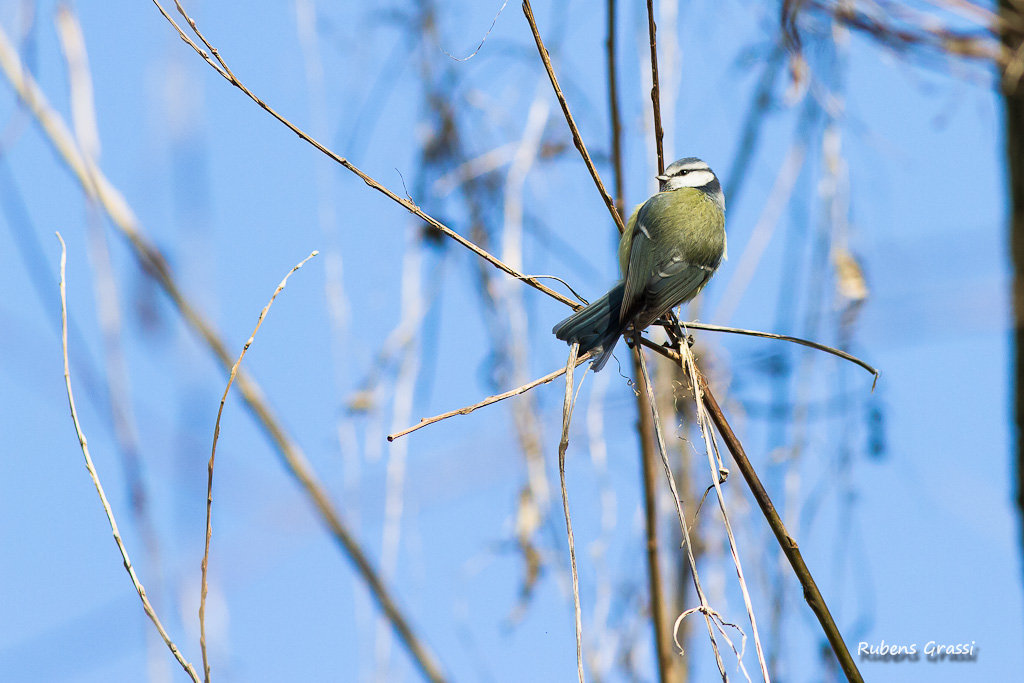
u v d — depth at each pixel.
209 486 4.88
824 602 5.61
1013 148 5.56
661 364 7.79
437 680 5.57
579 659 5.08
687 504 7.27
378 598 5.61
